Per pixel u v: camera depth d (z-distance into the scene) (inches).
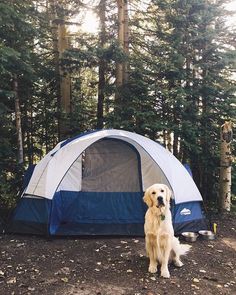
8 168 181.8
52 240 139.5
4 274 105.1
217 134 217.6
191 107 212.8
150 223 109.2
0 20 158.2
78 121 225.8
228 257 125.9
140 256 122.7
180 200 149.6
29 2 194.2
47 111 232.2
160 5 212.1
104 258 120.3
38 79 201.2
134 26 247.6
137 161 160.9
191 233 145.5
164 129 200.8
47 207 143.9
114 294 93.5
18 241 137.6
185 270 111.0
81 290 95.6
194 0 208.5
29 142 236.5
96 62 215.9
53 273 106.7
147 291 95.7
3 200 181.8
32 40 197.8
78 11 230.5
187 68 219.5
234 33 220.8
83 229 149.3
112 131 161.2
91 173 162.2
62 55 210.8
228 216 187.6
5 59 152.0
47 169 149.5
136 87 212.2
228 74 229.8
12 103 200.7
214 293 96.5
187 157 222.1
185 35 216.8
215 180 219.8
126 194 160.4
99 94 236.4
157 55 221.5
